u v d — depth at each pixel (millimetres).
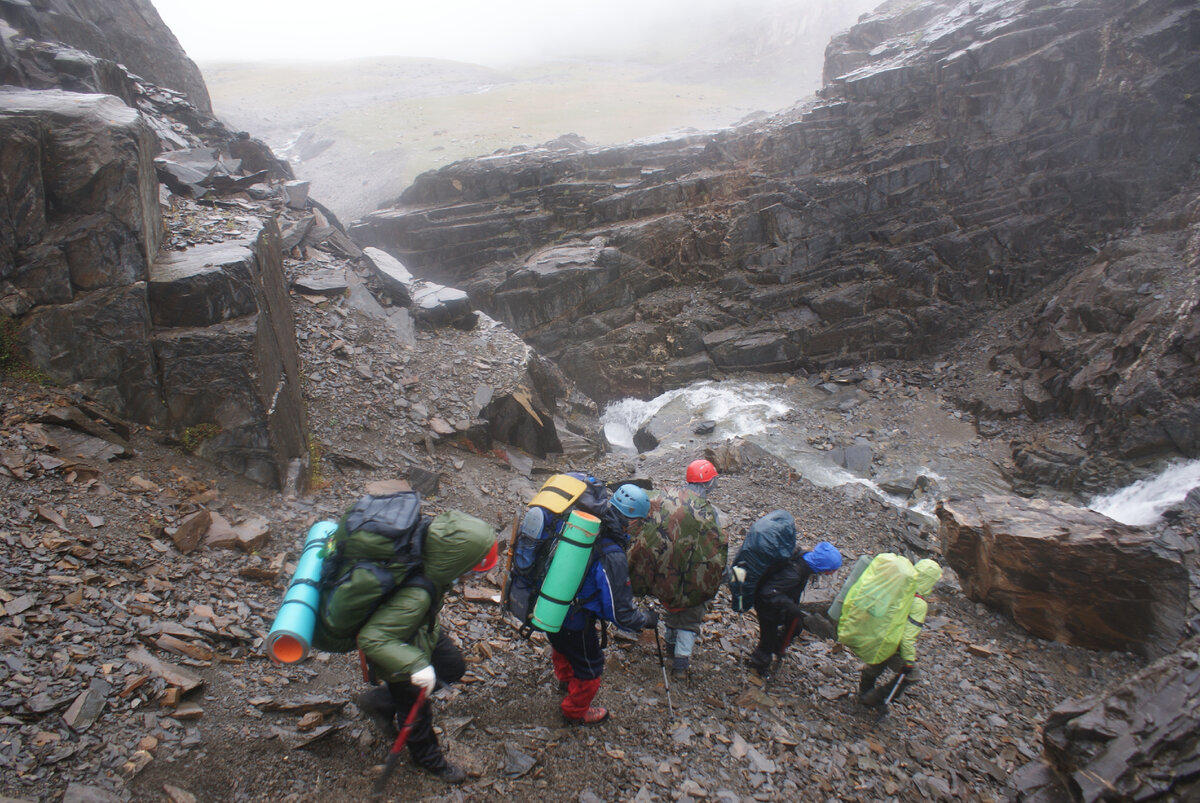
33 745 2672
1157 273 12953
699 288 17891
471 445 8641
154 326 5555
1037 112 16484
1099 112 16266
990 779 4387
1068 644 6973
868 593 4480
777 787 3732
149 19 16359
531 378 10539
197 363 5598
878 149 17328
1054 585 6945
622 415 16328
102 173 5254
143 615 3689
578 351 17547
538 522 3387
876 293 16578
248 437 5777
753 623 5824
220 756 3006
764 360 16656
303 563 2912
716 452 10781
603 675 4535
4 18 11070
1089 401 12414
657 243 18141
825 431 13602
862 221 17156
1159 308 12133
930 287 16609
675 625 4473
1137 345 12141
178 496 4988
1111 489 11016
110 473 4812
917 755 4410
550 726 3867
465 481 7785
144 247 5457
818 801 3713
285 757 3121
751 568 4531
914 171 16875
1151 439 11070
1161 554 6555
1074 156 16531
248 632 3939
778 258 17188
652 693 4418
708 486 4395
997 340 15805
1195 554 8477
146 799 2654
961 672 6098
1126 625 6695
